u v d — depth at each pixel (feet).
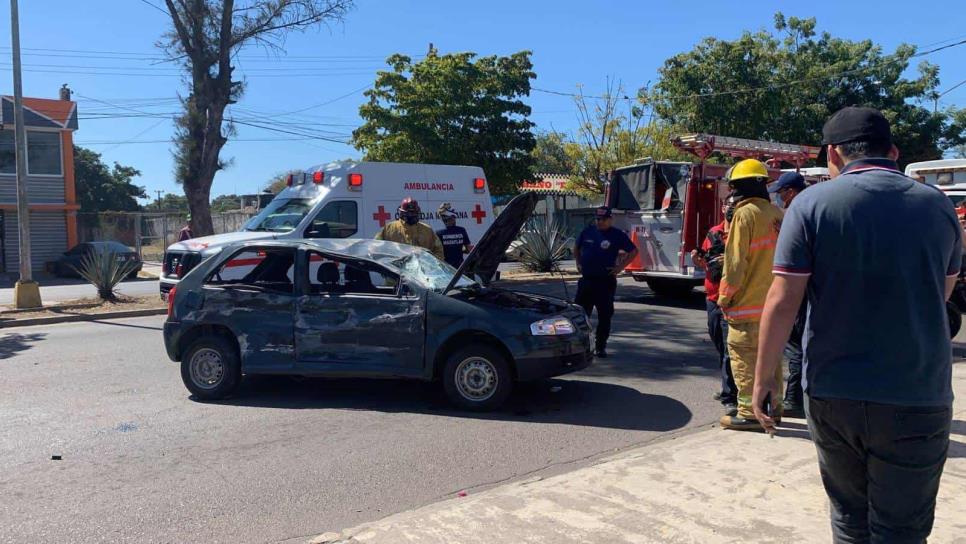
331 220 41.16
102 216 105.29
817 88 88.33
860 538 8.97
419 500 16.01
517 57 76.48
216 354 24.17
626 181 48.03
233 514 15.31
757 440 18.48
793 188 20.03
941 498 14.58
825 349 8.52
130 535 14.35
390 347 22.63
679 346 33.40
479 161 74.23
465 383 22.54
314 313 23.13
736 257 18.33
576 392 25.09
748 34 86.94
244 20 61.72
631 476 15.99
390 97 75.41
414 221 30.81
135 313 48.19
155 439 20.39
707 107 85.30
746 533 13.11
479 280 26.02
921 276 8.18
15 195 93.20
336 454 18.97
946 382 8.30
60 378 28.27
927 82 91.97
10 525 14.83
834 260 8.36
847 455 8.80
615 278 30.14
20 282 49.75
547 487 15.46
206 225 62.95
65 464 18.45
